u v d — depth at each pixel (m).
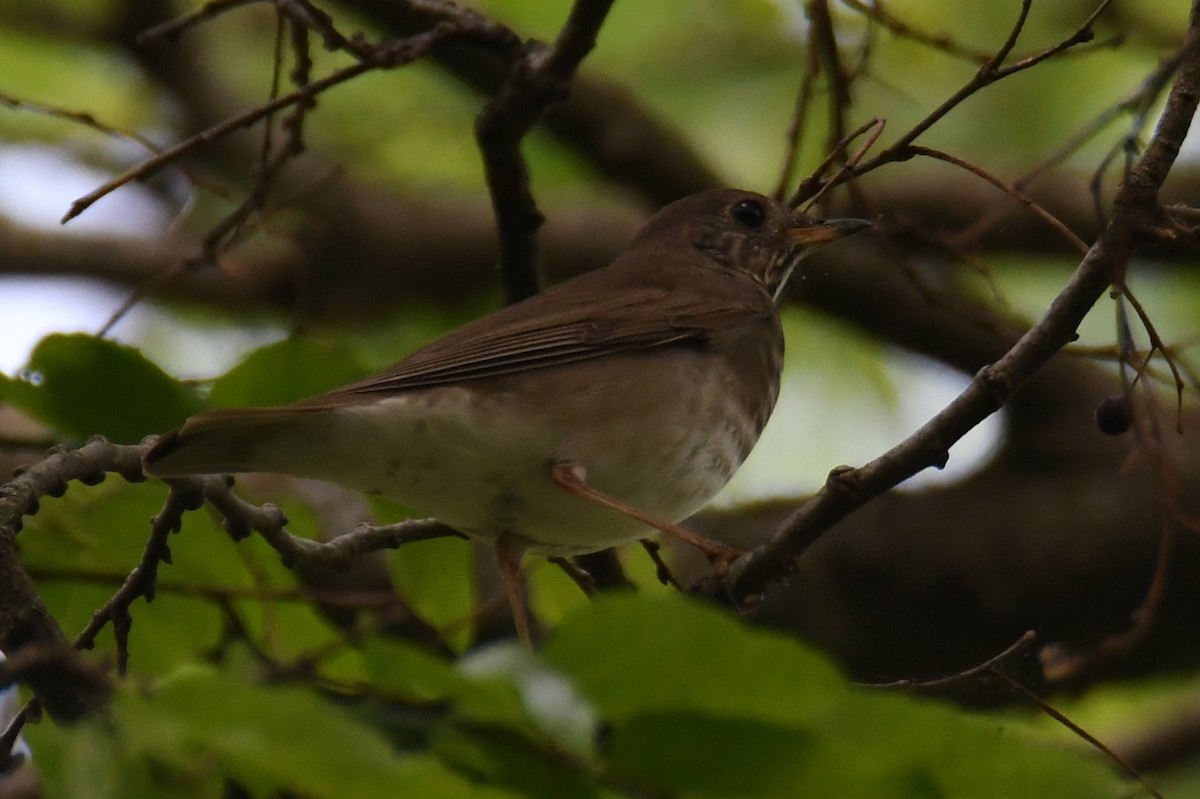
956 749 5.43
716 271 11.63
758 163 16.56
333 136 16.94
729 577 8.63
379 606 11.83
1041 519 14.38
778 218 12.29
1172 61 9.12
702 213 12.28
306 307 16.03
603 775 5.52
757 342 10.84
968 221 15.83
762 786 5.46
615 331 10.10
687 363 10.33
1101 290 8.02
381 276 16.58
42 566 9.51
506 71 10.80
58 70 16.47
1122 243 7.89
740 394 10.56
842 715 5.36
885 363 17.06
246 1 9.95
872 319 15.52
